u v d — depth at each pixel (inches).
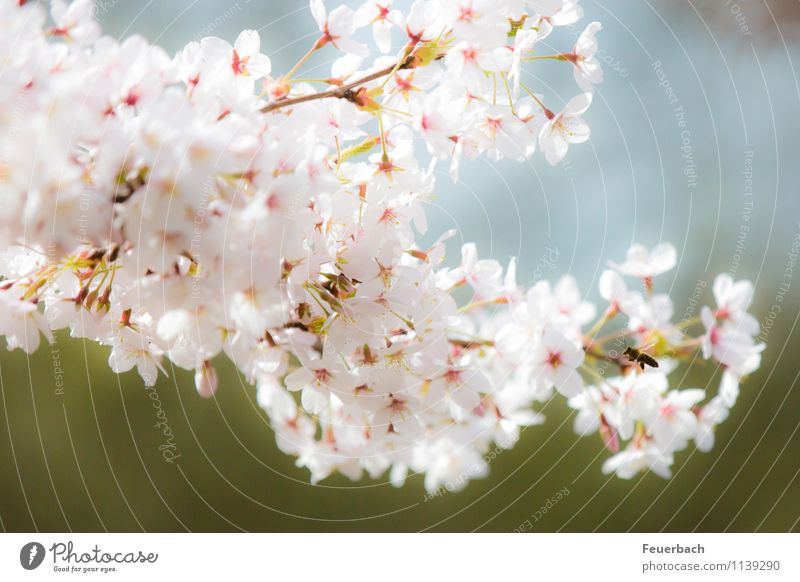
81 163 29.0
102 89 29.2
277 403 32.1
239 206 29.3
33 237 28.9
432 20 31.3
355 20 31.8
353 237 31.0
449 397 31.6
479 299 32.4
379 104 31.2
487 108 31.9
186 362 30.7
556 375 32.4
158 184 29.0
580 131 32.7
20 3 29.4
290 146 29.8
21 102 29.0
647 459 33.8
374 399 31.4
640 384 33.5
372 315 30.7
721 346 33.6
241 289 29.5
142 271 29.2
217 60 30.9
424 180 31.4
